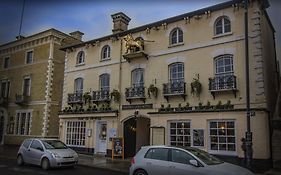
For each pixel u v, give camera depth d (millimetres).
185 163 9172
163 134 17031
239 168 8828
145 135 20969
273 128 14539
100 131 20891
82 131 21812
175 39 18203
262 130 13828
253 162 13789
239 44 15359
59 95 27078
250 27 15172
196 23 17172
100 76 21688
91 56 22562
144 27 19312
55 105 26594
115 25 22156
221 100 15477
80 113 21891
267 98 14984
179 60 17500
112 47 21281
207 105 15812
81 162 16766
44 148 14273
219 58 16094
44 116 25781
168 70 17922
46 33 27219
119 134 19562
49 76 26328
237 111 14555
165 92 17469
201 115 15773
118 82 20312
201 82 16391
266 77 15461
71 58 23984
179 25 17875
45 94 26188
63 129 23047
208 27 16656
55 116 26484
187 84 16891
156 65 18516
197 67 16688
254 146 13914
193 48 17031
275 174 12961
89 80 22281
